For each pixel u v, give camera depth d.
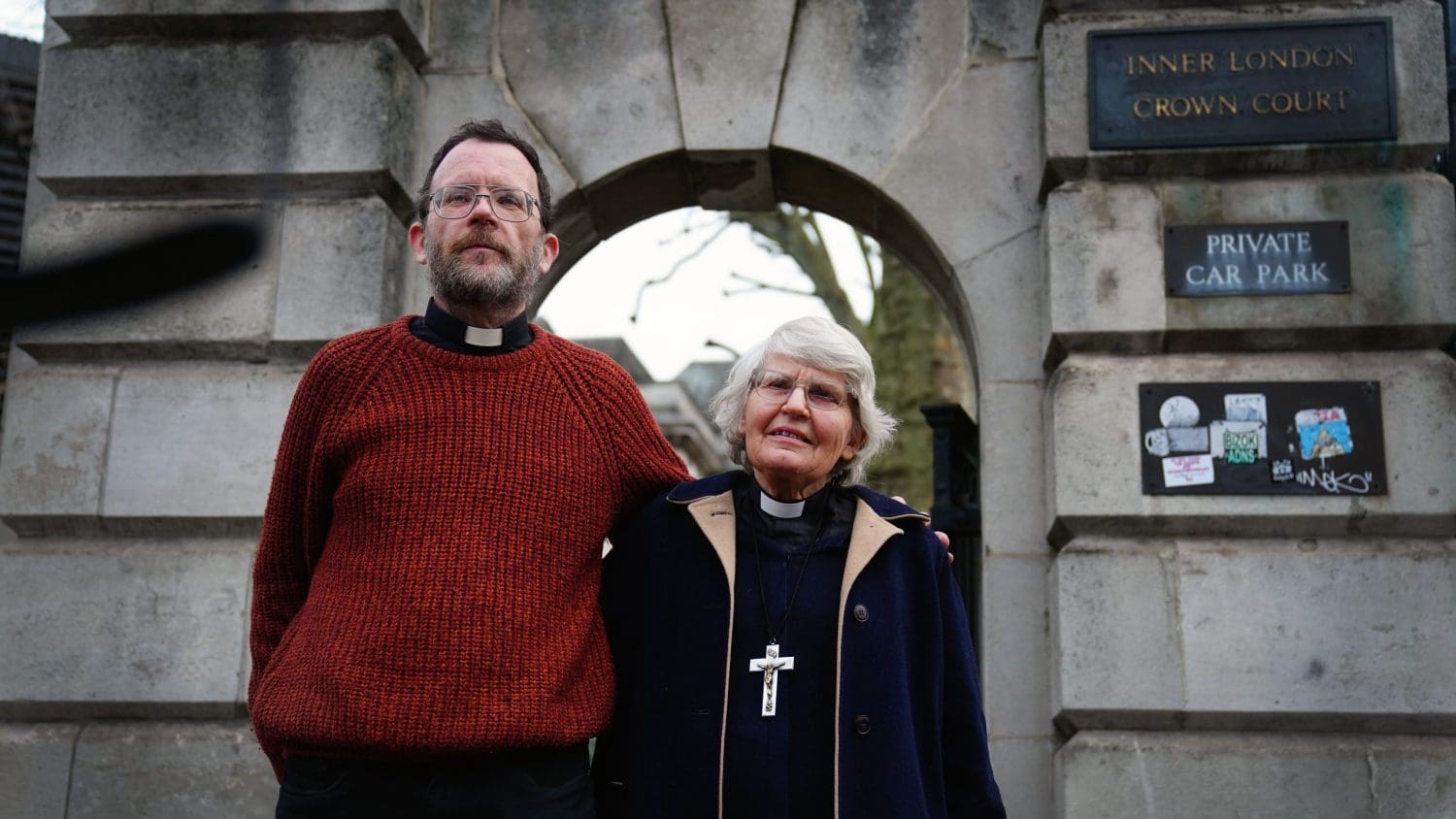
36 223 4.64
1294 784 4.03
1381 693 4.05
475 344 2.71
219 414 4.51
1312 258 4.36
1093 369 4.35
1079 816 4.07
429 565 2.46
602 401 2.79
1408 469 4.18
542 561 2.55
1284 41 4.50
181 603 4.38
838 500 2.86
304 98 4.68
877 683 2.63
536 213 2.78
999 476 4.56
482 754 2.42
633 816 2.60
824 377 2.76
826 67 4.91
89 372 4.57
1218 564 4.18
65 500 4.47
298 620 2.57
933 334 11.22
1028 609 4.45
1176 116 4.47
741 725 2.59
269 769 4.26
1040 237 4.71
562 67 4.98
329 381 2.67
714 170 5.06
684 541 2.78
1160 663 4.13
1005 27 4.88
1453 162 4.70
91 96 4.73
